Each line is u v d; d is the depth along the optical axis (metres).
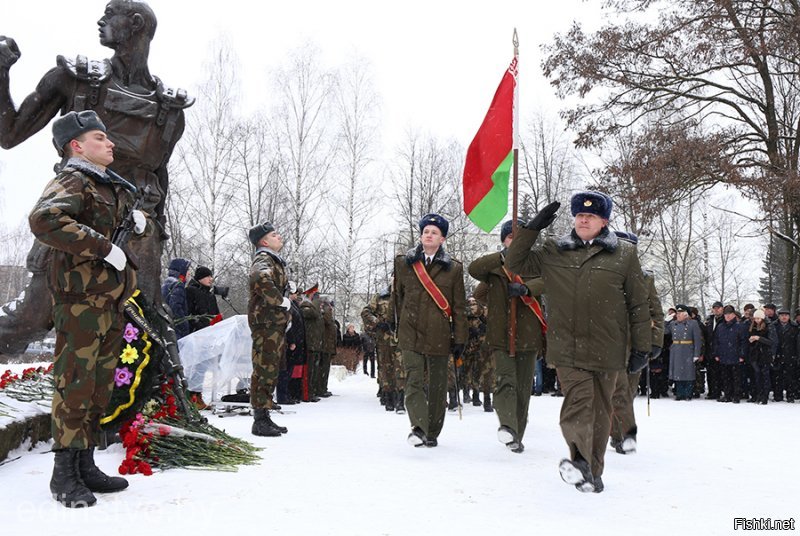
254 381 6.71
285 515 3.64
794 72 17.16
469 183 6.55
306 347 11.91
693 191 18.41
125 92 6.23
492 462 5.43
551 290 4.59
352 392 15.29
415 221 35.09
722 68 18.03
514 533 3.43
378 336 10.66
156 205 6.60
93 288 3.82
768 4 17.02
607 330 4.41
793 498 4.32
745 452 6.19
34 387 6.23
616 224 23.59
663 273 35.75
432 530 3.44
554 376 14.64
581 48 19.02
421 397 5.95
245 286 29.81
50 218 3.58
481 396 13.29
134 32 6.38
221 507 3.77
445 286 6.09
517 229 4.67
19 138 6.12
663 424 8.55
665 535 3.46
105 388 4.06
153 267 6.38
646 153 17.88
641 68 18.73
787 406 12.33
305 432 7.05
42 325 5.83
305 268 28.62
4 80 5.99
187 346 8.27
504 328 6.00
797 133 17.92
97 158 3.97
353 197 28.83
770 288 33.94
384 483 4.50
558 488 4.49
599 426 4.47
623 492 4.44
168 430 5.04
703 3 17.53
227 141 25.53
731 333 13.28
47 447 5.33
